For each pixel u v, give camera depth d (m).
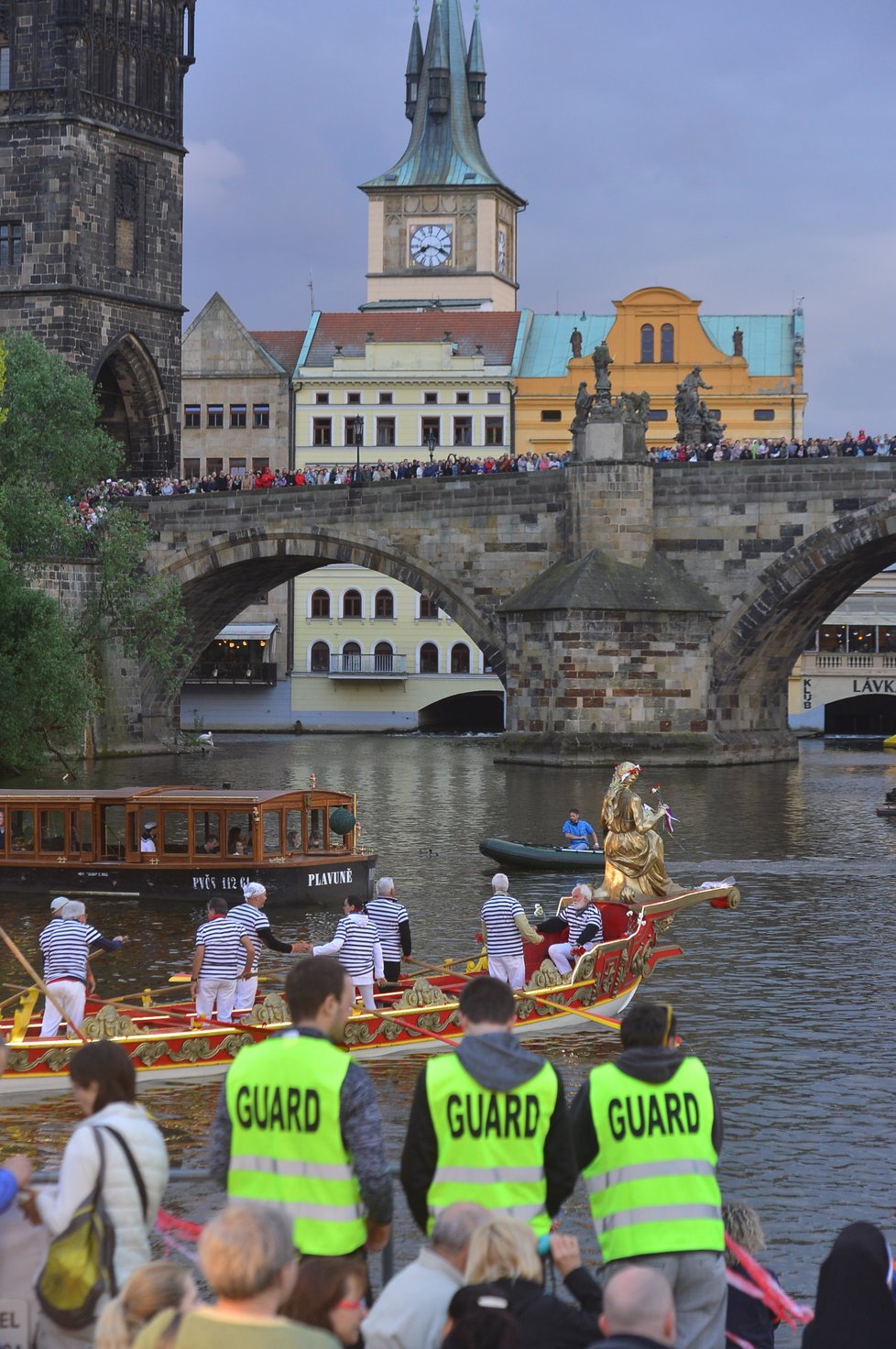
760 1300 18.00
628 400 106.88
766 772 102.31
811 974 43.25
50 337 120.75
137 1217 15.02
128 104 123.19
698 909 52.75
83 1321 14.77
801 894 55.41
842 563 104.69
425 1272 14.48
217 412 158.12
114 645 118.38
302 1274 13.93
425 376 155.75
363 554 114.56
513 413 155.75
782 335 159.75
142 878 55.38
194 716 156.50
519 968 37.91
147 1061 32.34
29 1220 15.46
